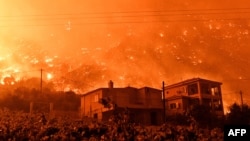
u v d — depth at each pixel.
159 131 20.67
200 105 44.84
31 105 39.75
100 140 18.16
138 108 51.75
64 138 17.77
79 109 55.56
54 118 27.75
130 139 18.36
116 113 22.14
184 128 21.25
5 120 24.88
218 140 19.41
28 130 19.62
